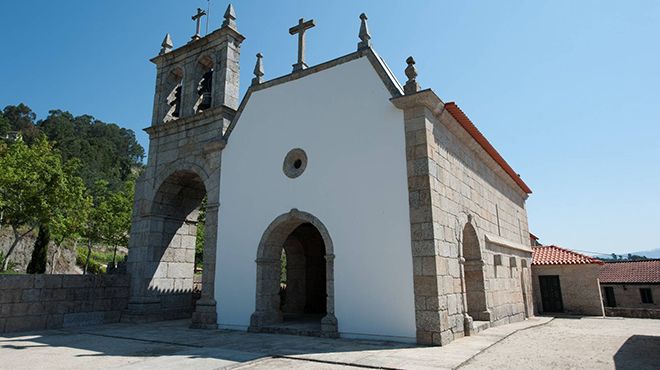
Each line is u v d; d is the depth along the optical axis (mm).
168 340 9695
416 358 7133
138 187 15508
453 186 11023
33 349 8578
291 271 17656
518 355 7633
